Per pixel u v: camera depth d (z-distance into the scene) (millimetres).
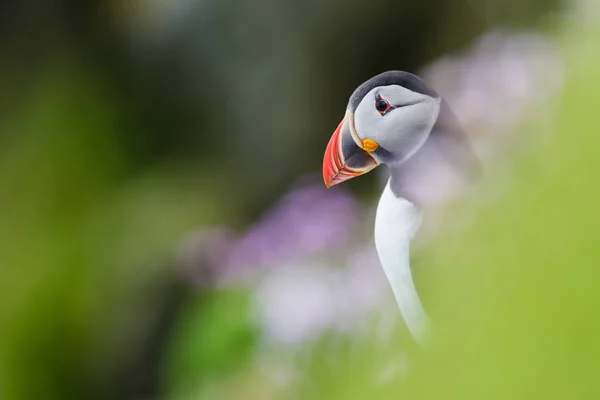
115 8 8875
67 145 8375
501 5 8500
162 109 9117
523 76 4793
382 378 4242
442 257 4242
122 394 7332
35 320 7363
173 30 9133
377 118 4441
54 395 7254
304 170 9172
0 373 7195
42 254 7676
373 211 5098
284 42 9297
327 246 4898
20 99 8523
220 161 9148
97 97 8742
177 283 7133
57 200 8062
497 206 4082
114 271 7461
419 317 4270
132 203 8078
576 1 4359
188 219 7996
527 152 4230
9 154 8258
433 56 9188
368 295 4695
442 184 4395
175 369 6074
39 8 8625
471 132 4711
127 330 7277
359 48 9328
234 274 5355
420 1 9086
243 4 9195
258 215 8742
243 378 4934
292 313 4801
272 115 9289
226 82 9258
